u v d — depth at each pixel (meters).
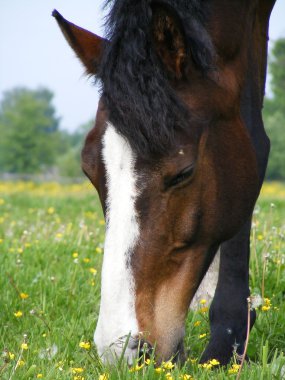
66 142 119.19
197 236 4.40
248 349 5.36
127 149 4.20
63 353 5.16
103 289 4.13
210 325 5.33
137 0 4.26
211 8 4.73
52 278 6.89
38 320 6.11
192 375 4.57
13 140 96.62
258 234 8.80
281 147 63.91
